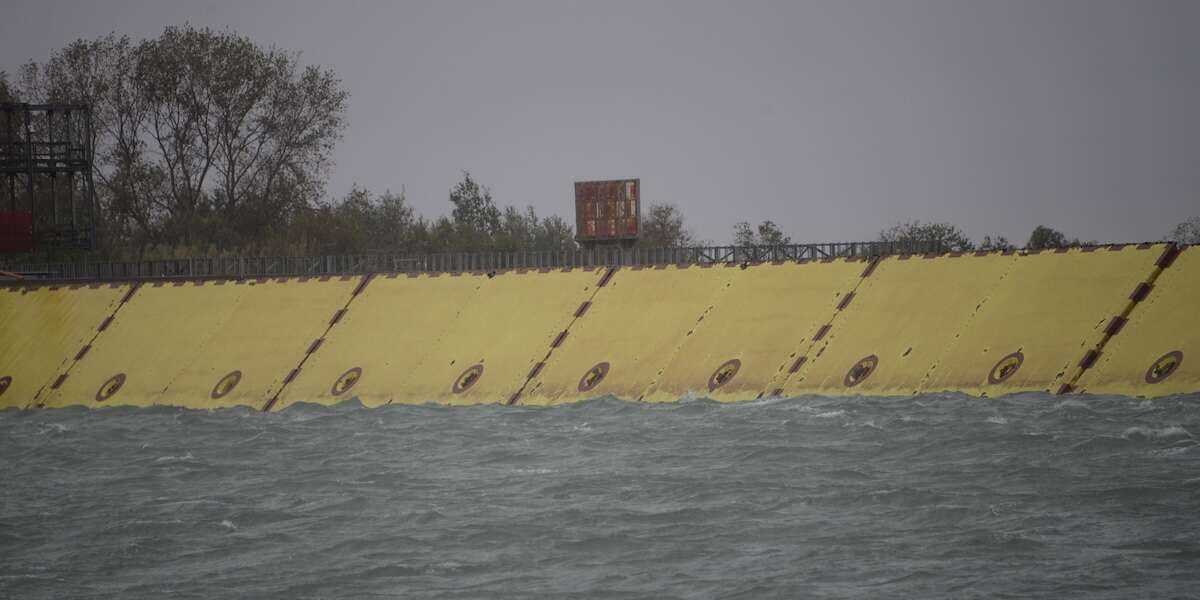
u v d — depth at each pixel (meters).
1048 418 187.88
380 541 143.88
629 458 180.00
